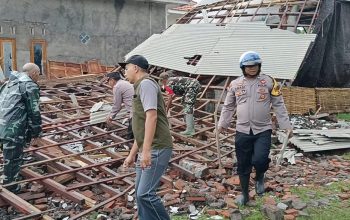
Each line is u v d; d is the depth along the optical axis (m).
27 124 5.29
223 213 4.60
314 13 11.90
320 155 7.41
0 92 5.47
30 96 5.15
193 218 4.59
